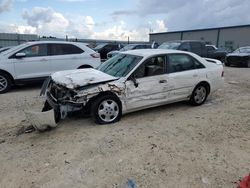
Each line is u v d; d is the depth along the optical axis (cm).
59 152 378
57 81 475
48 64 838
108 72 535
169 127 480
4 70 782
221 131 462
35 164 345
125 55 573
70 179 310
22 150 387
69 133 448
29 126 486
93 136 434
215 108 614
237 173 324
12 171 328
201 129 471
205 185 299
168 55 558
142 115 550
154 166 338
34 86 907
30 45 823
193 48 1366
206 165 342
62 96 471
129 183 301
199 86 617
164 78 541
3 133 457
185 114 562
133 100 507
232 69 1566
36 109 607
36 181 306
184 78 576
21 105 643
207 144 407
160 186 296
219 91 822
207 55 1441
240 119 530
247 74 1298
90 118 521
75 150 383
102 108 481
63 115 462
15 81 807
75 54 884
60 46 864
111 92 480
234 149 391
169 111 583
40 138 430
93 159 357
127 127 477
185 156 365
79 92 450
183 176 316
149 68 523
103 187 294
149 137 431
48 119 436
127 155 367
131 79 499
